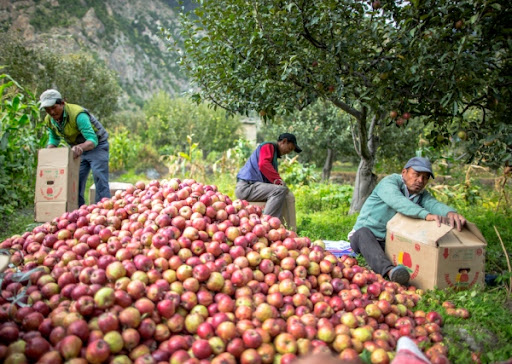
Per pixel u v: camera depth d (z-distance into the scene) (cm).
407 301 322
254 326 245
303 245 337
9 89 936
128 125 3497
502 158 402
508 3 371
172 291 253
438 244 344
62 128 559
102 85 1888
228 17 475
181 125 2556
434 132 491
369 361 235
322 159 1880
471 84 393
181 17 527
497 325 311
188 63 558
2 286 256
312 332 250
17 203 770
